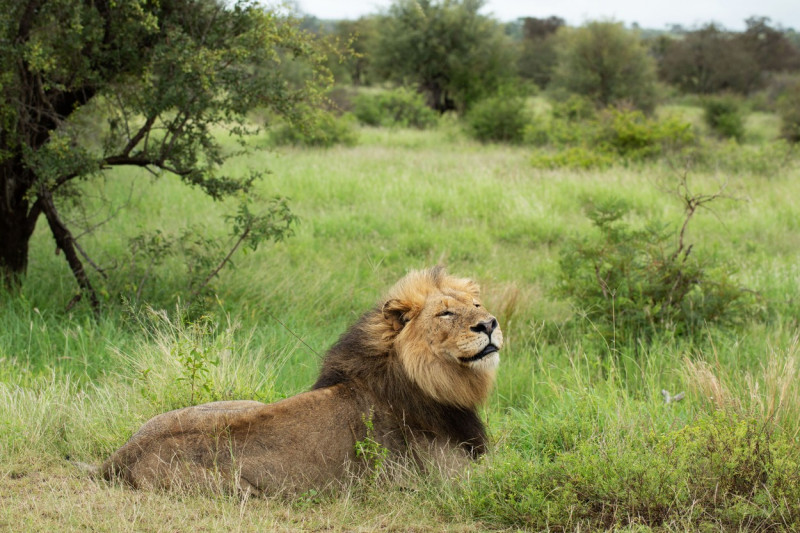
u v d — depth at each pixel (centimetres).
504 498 614
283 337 1080
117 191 2050
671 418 806
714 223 1897
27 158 1131
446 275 706
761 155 2661
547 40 8144
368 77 6334
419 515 596
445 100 5638
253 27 1193
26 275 1284
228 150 2714
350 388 650
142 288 1203
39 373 932
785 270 1473
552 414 838
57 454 700
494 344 648
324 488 607
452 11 5391
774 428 711
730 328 1111
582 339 1103
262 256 1500
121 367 955
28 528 507
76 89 1197
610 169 2573
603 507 597
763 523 576
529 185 2278
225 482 584
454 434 675
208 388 754
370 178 2373
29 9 1080
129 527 515
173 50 1127
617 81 5091
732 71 7512
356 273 1420
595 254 1183
